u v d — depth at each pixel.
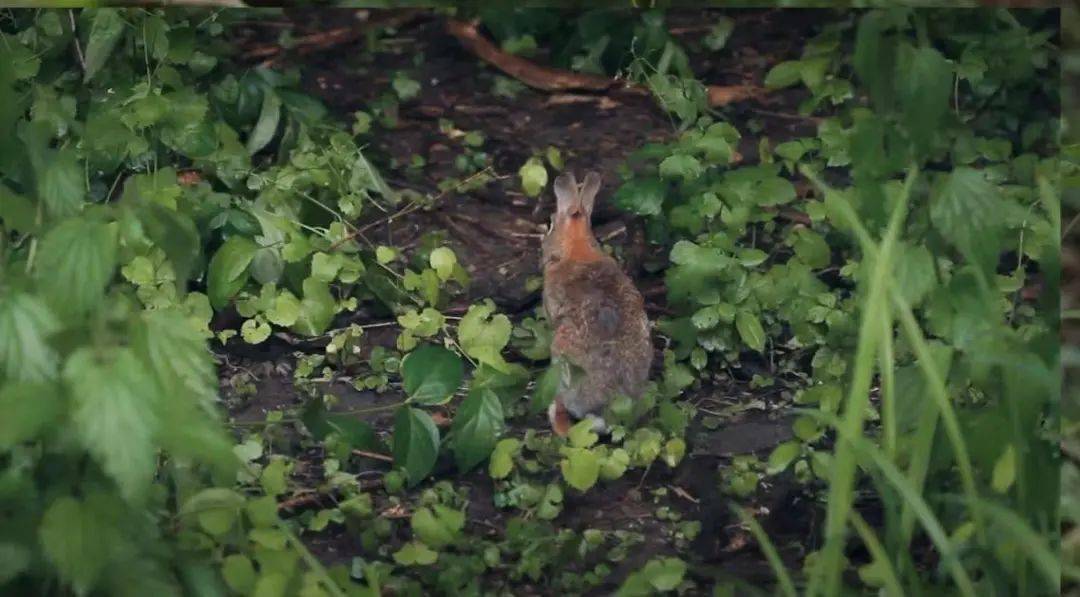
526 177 9.84
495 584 6.92
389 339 9.02
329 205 9.59
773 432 8.16
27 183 6.12
